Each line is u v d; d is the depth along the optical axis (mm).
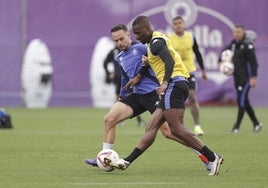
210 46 81500
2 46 81062
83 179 31047
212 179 31047
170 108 31047
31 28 81188
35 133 54062
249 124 62969
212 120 67125
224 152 41469
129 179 31031
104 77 81500
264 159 38188
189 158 38625
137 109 34000
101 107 81875
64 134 53250
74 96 81938
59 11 81188
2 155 40125
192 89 51531
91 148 43750
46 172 33344
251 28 81625
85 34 81500
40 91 81750
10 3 80938
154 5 81062
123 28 34188
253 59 54000
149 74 33844
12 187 28906
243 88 54438
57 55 81500
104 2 81375
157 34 31109
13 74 81500
